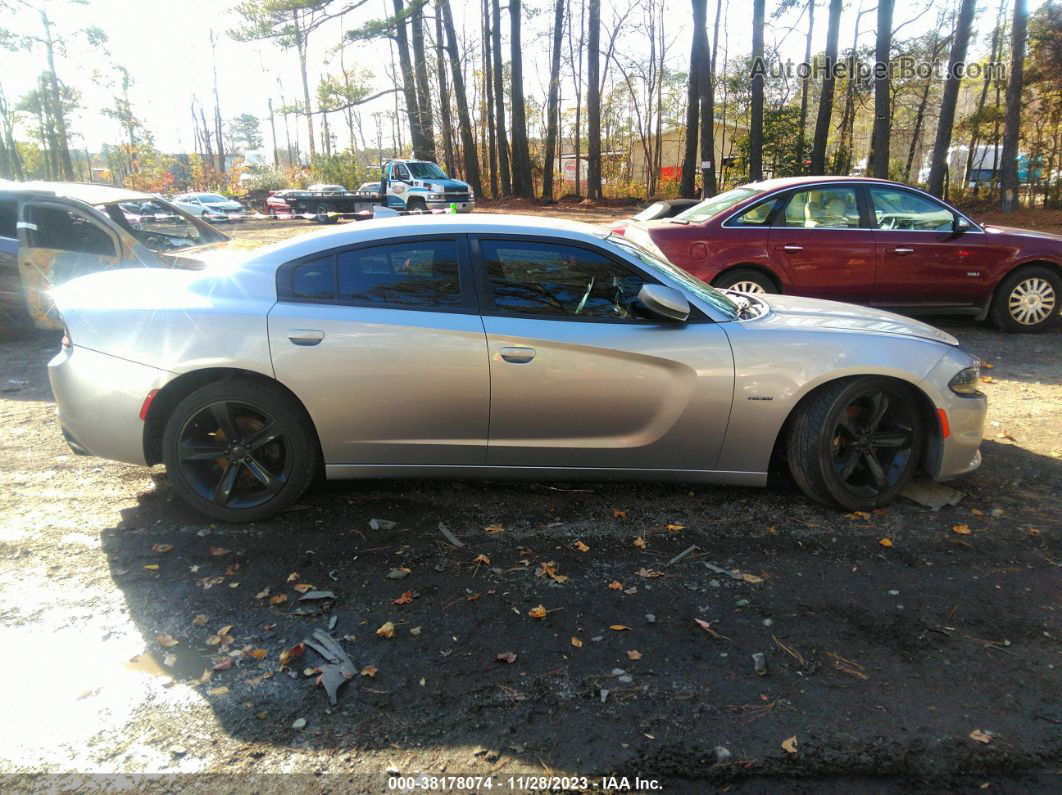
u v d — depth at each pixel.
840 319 4.00
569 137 46.50
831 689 2.57
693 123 25.56
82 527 3.74
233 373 3.64
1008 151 21.66
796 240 7.56
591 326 3.64
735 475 3.84
